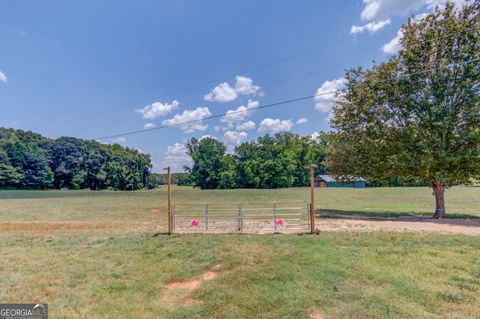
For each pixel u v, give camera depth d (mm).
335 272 6156
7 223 14742
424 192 40094
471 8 12898
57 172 71688
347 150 15664
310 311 4574
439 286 5371
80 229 12594
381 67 14797
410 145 13516
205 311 4719
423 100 13234
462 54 12562
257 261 7082
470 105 12586
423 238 9125
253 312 4621
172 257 7805
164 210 21875
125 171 74812
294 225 11891
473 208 19312
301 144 69188
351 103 16031
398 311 4480
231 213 19578
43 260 7695
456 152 12680
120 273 6617
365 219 13984
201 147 69875
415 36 13992
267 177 62062
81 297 5375
